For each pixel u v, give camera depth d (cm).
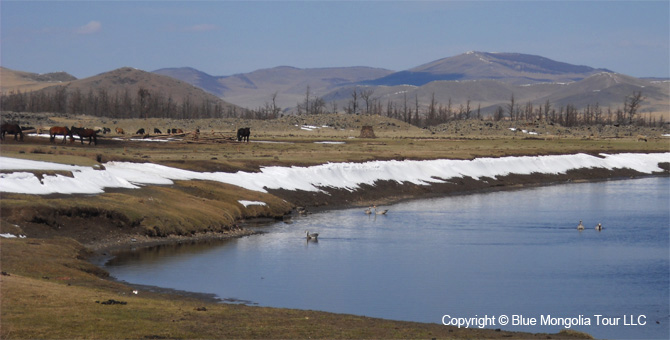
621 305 4066
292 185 8581
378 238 6144
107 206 5434
